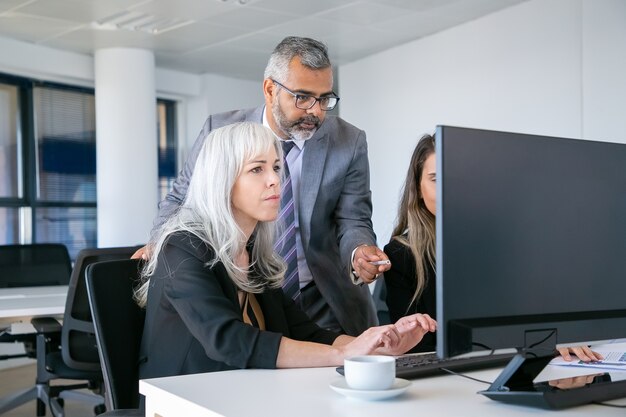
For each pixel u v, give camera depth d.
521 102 5.71
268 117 2.33
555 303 1.22
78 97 7.20
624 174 1.32
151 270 1.69
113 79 6.77
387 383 1.20
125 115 6.77
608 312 1.27
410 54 6.68
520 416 1.08
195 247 1.59
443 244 1.11
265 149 1.65
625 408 1.12
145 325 1.66
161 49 6.87
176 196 2.37
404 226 2.20
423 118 6.56
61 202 7.02
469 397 1.22
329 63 2.20
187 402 1.19
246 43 6.67
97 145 6.87
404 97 6.75
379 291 3.41
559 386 1.19
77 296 3.12
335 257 2.44
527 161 1.21
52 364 3.33
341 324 2.41
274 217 1.66
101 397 3.75
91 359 3.19
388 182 6.95
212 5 5.53
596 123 5.19
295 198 2.35
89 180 7.27
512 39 5.77
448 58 6.30
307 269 2.38
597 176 1.28
